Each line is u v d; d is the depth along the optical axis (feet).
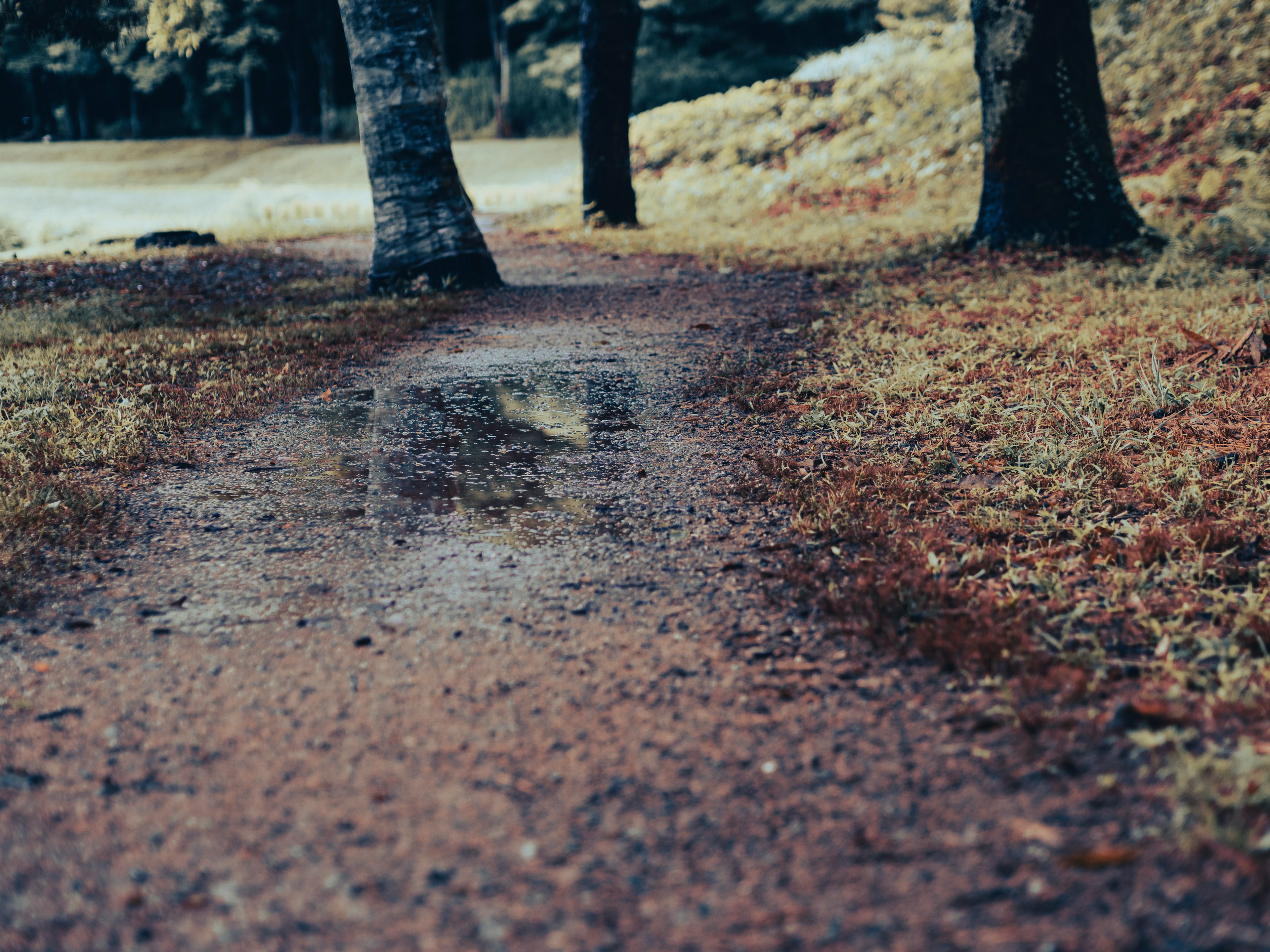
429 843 7.61
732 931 6.53
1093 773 8.18
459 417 20.97
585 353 26.55
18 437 18.51
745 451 18.13
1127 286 28.84
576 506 15.74
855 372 22.20
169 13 47.85
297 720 9.60
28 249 59.82
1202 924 6.31
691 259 44.39
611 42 58.03
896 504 14.93
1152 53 57.21
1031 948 6.21
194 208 86.02
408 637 11.37
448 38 168.25
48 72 189.88
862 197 63.16
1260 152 44.65
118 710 9.90
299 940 6.59
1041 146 36.24
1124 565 12.48
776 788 8.22
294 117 170.81
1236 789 7.63
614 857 7.37
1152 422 17.40
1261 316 22.40
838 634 11.05
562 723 9.42
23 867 7.46
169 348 26.48
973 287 30.66
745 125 82.84
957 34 75.82
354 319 31.04
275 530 14.94
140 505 15.97
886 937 6.39
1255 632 10.29
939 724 9.15
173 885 7.20
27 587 12.82
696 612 11.82
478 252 37.32
